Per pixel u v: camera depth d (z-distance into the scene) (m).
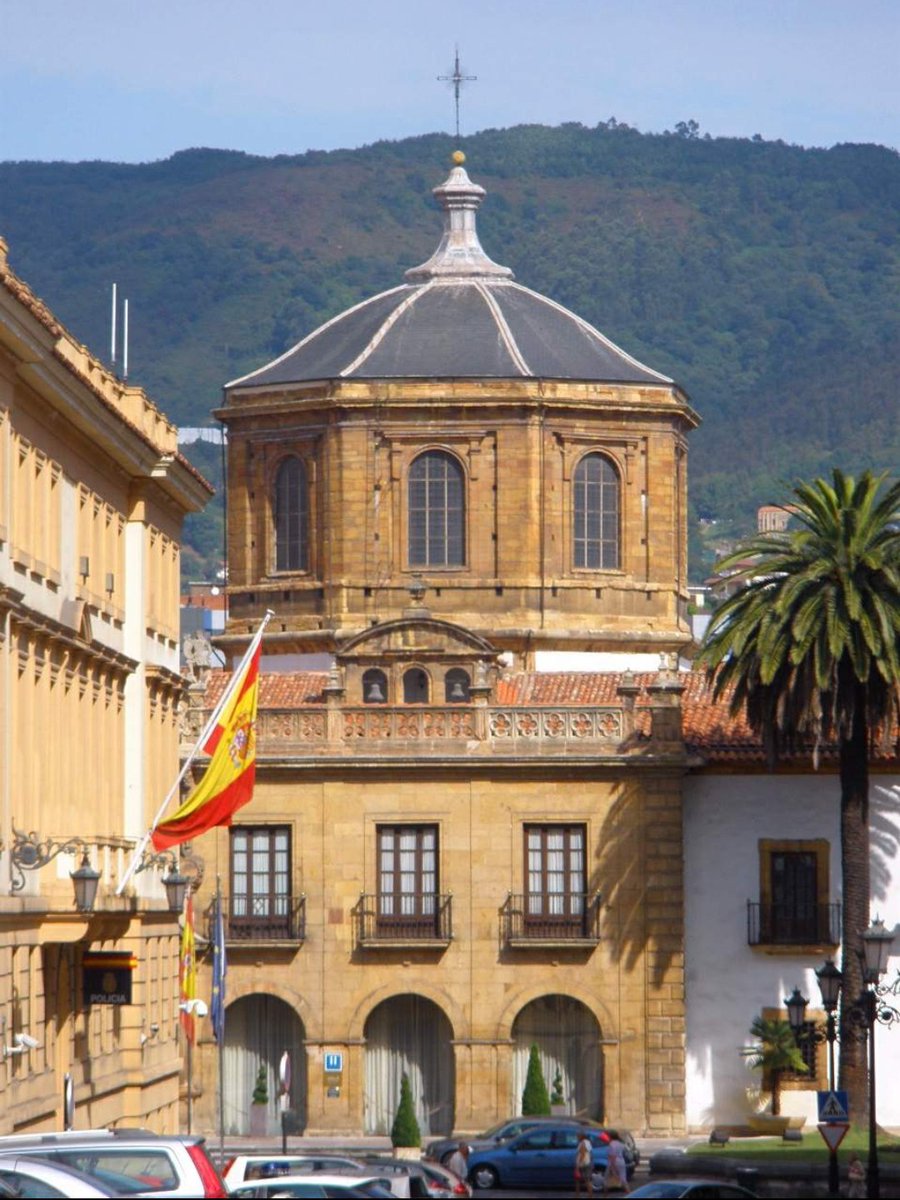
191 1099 101.44
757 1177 86.12
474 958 105.75
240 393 125.88
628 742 105.62
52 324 67.81
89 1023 78.81
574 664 122.25
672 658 112.81
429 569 122.56
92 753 78.94
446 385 122.88
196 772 104.75
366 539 122.56
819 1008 105.00
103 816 80.75
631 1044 104.94
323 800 106.62
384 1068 107.00
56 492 73.44
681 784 105.88
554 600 122.25
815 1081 104.38
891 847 104.69
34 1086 69.94
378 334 126.12
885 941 77.31
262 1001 107.38
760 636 97.19
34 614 68.94
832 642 95.94
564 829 106.19
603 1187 88.94
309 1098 105.75
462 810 106.31
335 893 106.31
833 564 97.12
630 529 124.25
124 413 82.69
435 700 114.06
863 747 99.38
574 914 105.69
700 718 108.50
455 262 132.00
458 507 122.75
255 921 106.44
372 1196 55.78
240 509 125.81
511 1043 105.44
